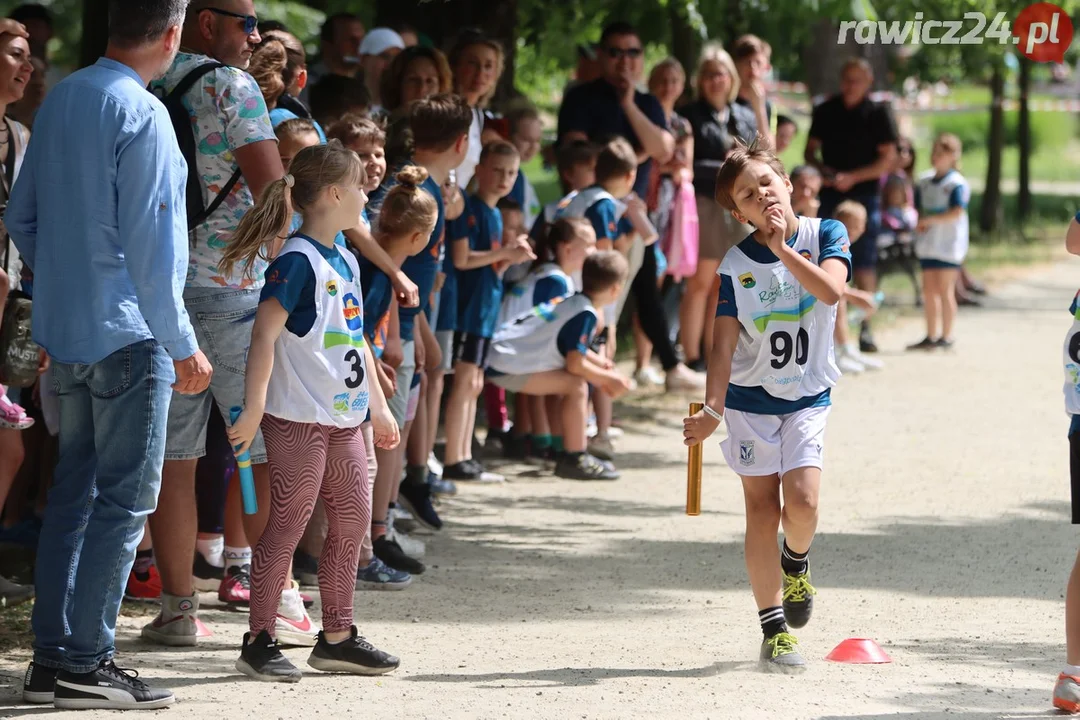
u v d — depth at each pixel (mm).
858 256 49531
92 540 16719
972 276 74938
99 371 16594
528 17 52156
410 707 16875
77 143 16250
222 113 19562
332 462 18594
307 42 67188
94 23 34312
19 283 21797
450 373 34531
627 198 36562
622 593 23844
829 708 16781
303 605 21375
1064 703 16594
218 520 22984
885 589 24000
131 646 20000
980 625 21578
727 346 18797
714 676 18547
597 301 32656
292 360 18156
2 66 20016
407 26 37500
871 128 48406
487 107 41156
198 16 20031
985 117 178750
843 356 48094
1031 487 32594
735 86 43938
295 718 16375
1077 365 17594
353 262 18797
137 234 16094
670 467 34875
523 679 18359
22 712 16641
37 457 25609
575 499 31344
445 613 22469
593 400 35156
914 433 38719
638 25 52156
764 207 18328
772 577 19188
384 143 24609
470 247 31297
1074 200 121438
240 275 19812
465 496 31391
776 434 18953
